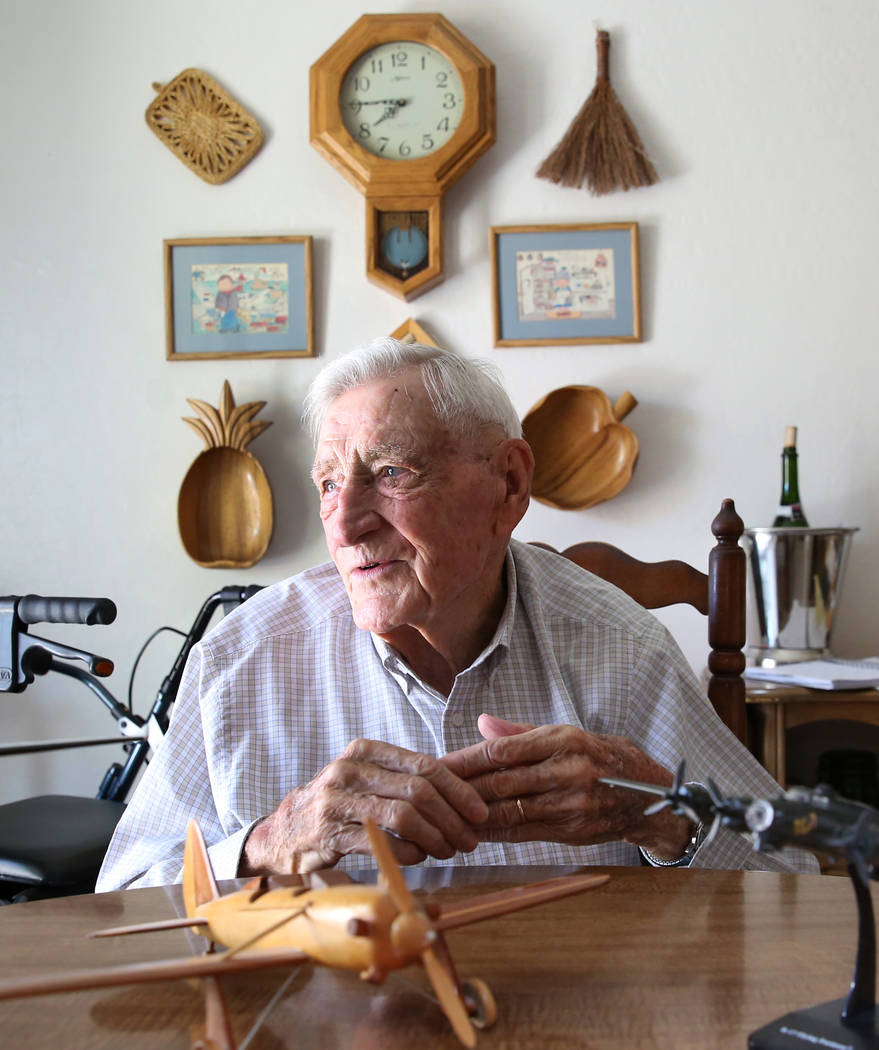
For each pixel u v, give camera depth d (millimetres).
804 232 2158
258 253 2139
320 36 2158
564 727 800
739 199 2158
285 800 798
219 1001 446
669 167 2162
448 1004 435
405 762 748
